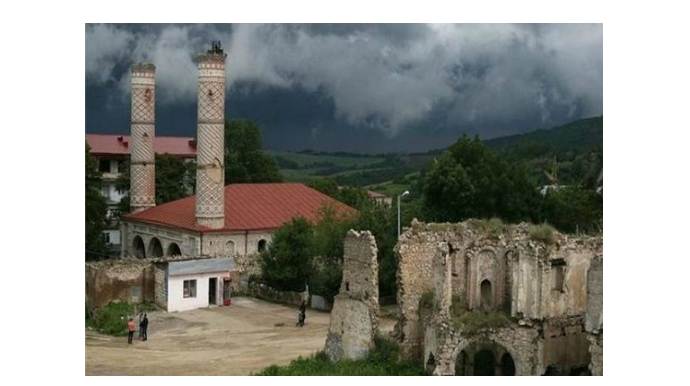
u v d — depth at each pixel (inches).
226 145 5068.9
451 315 1590.8
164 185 4456.2
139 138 3720.5
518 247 1578.5
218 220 3142.2
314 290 2667.3
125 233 3676.2
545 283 1555.1
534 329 1551.4
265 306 2684.5
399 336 1660.9
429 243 1686.8
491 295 1681.8
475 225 1755.7
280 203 3447.3
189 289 2647.6
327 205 3184.1
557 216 3169.3
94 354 1923.0
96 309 2536.9
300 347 1993.1
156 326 2346.2
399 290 1662.2
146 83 3708.2
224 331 2262.6
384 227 2758.4
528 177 3302.2
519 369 1552.7
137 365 1771.7
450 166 3142.2
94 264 2635.3
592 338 1327.5
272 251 2812.5
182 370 1706.4
